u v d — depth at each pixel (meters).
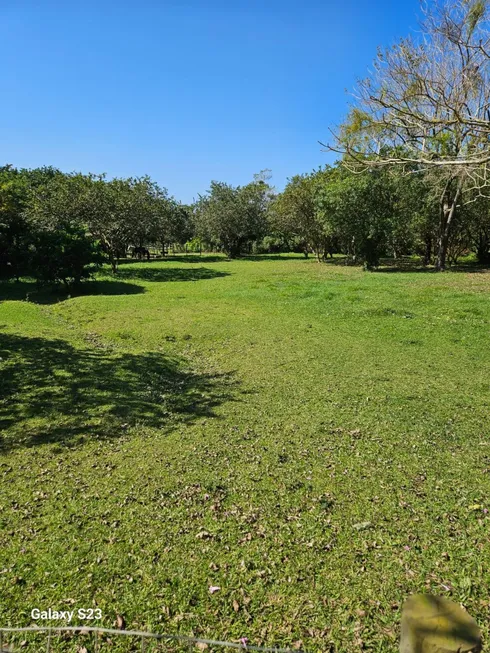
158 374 7.98
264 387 7.16
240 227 44.84
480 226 28.80
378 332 10.73
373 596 2.85
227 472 4.45
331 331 11.01
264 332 10.98
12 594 2.87
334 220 27.14
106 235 25.88
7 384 7.13
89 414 6.02
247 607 2.78
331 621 2.67
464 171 6.26
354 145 6.39
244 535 3.46
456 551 3.25
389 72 5.98
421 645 1.41
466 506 3.81
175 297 16.92
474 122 5.20
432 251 33.03
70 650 2.49
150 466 4.60
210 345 10.01
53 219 23.70
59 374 7.68
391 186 24.62
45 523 3.62
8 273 22.70
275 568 3.10
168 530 3.53
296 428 5.53
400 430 5.41
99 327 11.91
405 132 6.09
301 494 4.03
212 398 6.70
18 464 4.66
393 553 3.23
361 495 4.00
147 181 30.80
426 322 11.45
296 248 56.78
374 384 7.17
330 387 7.06
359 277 22.94
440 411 6.00
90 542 3.38
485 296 14.88
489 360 8.41
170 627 2.63
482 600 2.80
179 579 3.01
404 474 4.36
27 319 12.80
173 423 5.76
